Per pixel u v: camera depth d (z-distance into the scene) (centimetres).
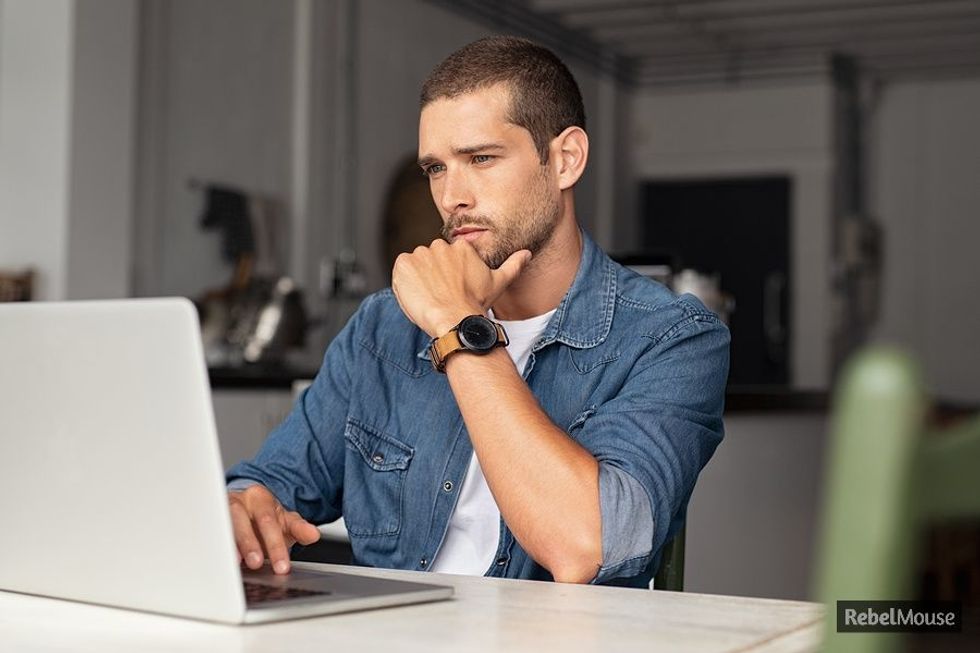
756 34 877
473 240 170
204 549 101
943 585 87
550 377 174
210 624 103
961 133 963
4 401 113
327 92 675
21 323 109
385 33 719
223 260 604
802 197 939
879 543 43
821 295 931
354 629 101
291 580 122
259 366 542
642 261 389
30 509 114
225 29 611
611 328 174
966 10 802
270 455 185
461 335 148
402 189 734
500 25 823
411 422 177
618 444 154
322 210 669
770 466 381
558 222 174
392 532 174
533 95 170
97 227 519
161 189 569
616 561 140
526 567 165
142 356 101
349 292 643
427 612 109
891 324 975
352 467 179
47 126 512
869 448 43
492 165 170
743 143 955
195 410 99
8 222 516
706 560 352
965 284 959
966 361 955
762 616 108
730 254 962
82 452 108
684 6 812
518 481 141
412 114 746
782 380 940
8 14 521
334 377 188
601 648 93
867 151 980
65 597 114
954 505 44
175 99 579
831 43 893
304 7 662
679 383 165
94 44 518
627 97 980
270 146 641
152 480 103
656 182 985
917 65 941
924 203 971
